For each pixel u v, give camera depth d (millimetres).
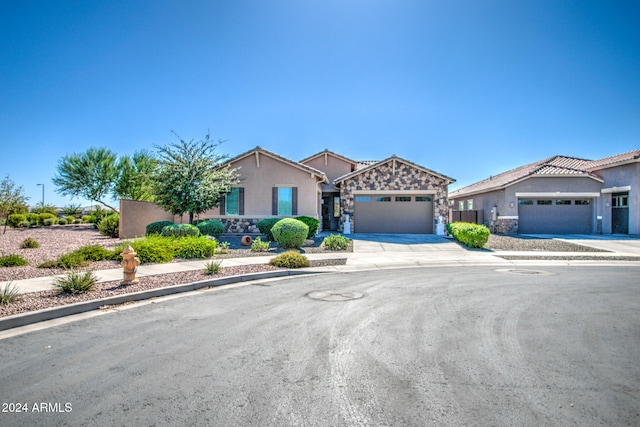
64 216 36406
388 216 23172
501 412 3256
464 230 17234
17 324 5809
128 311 6672
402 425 3062
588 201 25172
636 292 8148
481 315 6277
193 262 11766
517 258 14070
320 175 20641
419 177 22812
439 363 4305
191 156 18062
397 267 12195
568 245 17875
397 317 6160
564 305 6957
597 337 5180
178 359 4445
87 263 10883
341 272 11094
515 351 4668
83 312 6609
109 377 3967
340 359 4426
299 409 3314
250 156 21328
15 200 21016
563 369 4137
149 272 9914
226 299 7578
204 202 18094
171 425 3078
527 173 24953
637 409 3305
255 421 3127
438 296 7730
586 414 3225
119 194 29125
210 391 3650
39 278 8867
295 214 20984
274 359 4430
